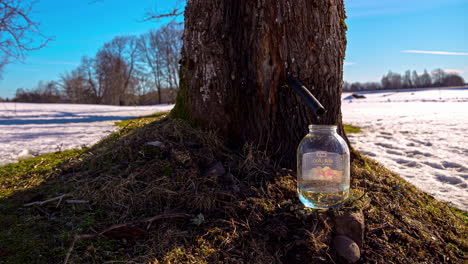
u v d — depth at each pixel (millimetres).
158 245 1637
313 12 2436
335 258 1667
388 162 4297
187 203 1951
